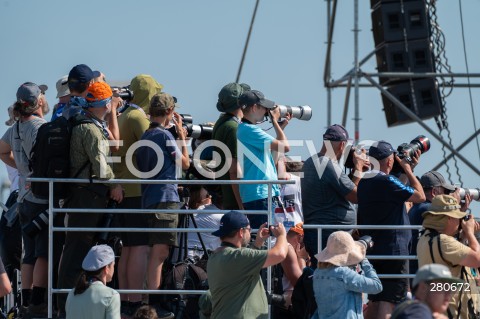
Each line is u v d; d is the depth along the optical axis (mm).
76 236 42562
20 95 45250
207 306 41500
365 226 43000
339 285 39531
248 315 39188
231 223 39656
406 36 75688
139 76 46594
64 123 42688
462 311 40750
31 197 44250
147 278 43281
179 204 44062
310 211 44688
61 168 42344
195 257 46156
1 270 39406
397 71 76000
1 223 48875
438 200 41125
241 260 39094
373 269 40469
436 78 75875
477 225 42156
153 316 40125
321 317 39750
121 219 45156
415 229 45719
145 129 44719
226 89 45469
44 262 43406
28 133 44969
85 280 40125
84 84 43281
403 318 32531
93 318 39594
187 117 47250
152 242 43188
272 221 42594
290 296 42906
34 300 43406
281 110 45656
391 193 43531
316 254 43094
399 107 74875
